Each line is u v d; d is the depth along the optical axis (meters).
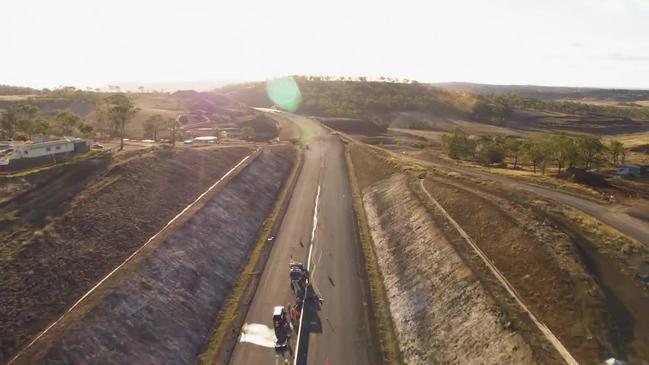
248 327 46.81
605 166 106.75
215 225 65.56
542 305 39.53
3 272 42.03
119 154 79.44
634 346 33.47
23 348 35.00
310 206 83.81
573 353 33.34
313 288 54.47
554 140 91.44
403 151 126.31
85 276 45.59
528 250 47.44
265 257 63.00
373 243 67.38
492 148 110.88
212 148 103.81
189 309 47.34
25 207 54.31
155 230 58.97
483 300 41.62
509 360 34.47
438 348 40.94
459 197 66.50
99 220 55.88
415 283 51.34
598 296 38.81
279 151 120.62
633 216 57.47
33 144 71.75
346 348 43.53
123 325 40.25
